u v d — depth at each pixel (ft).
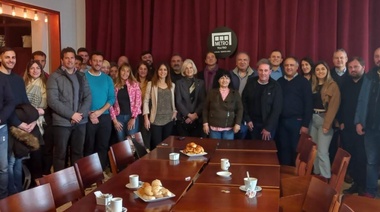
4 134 10.46
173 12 17.61
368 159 12.21
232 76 15.31
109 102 14.29
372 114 11.89
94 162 8.61
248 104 14.10
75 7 19.24
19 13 16.39
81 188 7.87
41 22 17.71
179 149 10.78
